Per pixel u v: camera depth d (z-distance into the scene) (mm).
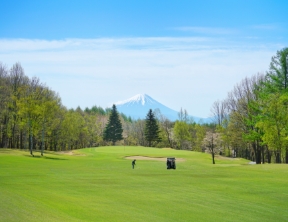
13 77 90125
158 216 21578
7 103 82375
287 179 39406
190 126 156750
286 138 57938
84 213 21156
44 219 18531
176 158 82125
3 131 87688
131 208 23453
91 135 146500
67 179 36312
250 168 52156
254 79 79188
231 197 28656
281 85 67000
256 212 23812
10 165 49406
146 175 42406
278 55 67500
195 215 22281
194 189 32094
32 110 70062
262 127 62688
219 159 90875
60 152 98625
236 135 81875
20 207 21125
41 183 32656
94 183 34062
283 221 21781
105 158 79750
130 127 184625
